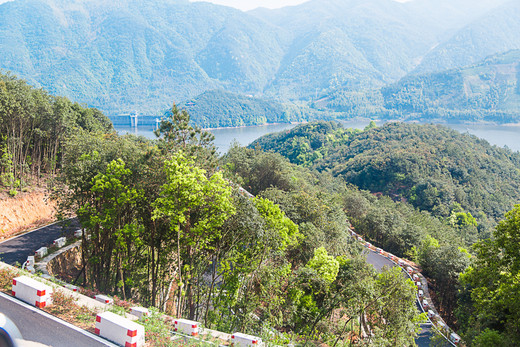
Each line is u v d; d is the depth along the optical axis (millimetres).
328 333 31594
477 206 143750
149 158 30000
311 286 32375
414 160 161500
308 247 43219
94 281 33531
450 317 47656
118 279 32469
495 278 27422
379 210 87938
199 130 32094
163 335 16453
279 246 30469
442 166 163125
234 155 88938
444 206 138125
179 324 18531
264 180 85562
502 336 25844
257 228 27797
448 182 152375
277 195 52812
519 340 25422
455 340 35812
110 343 14523
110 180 28312
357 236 77250
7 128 44969
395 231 78938
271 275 30406
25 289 17188
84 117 69875
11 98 41750
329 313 32344
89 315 16875
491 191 155375
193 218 28141
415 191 148875
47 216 47594
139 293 35781
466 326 38312
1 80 45562
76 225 46000
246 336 18750
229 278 28734
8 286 18531
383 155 172000
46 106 48469
